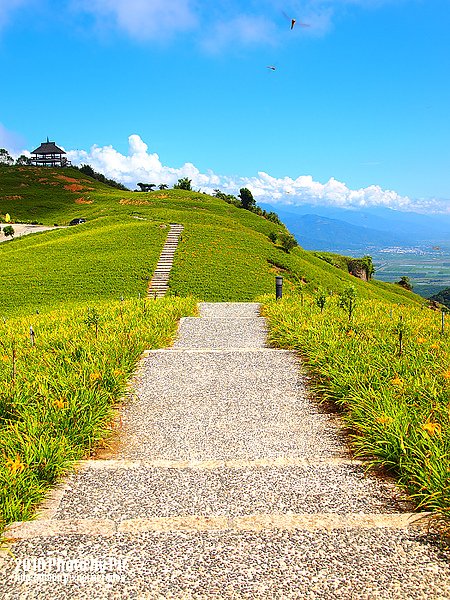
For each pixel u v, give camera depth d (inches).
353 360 328.8
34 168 4579.2
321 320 522.0
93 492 187.8
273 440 245.3
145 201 3122.5
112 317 579.2
